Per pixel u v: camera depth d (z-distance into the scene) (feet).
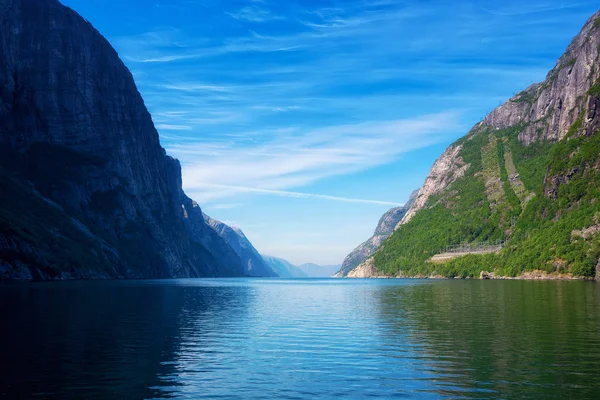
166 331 173.06
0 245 587.27
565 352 129.80
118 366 116.67
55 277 638.94
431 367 115.34
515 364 117.08
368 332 170.09
